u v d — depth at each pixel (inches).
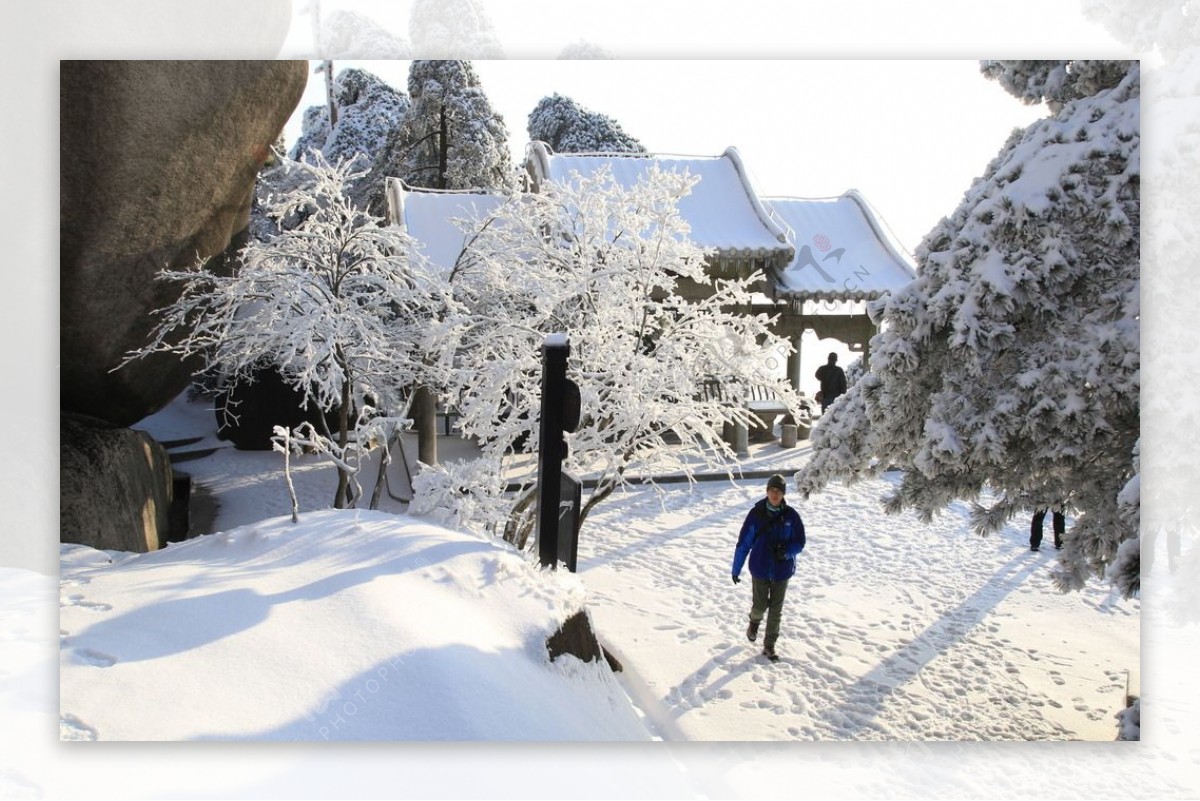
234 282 349.7
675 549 398.9
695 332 370.6
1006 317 219.6
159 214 312.8
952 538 425.4
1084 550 223.5
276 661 136.5
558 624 177.2
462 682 136.3
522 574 190.7
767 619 278.7
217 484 505.7
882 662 271.3
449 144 967.0
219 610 156.1
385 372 388.5
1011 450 220.8
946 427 217.0
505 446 349.7
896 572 370.9
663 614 309.3
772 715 230.1
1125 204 211.5
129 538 328.8
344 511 231.9
